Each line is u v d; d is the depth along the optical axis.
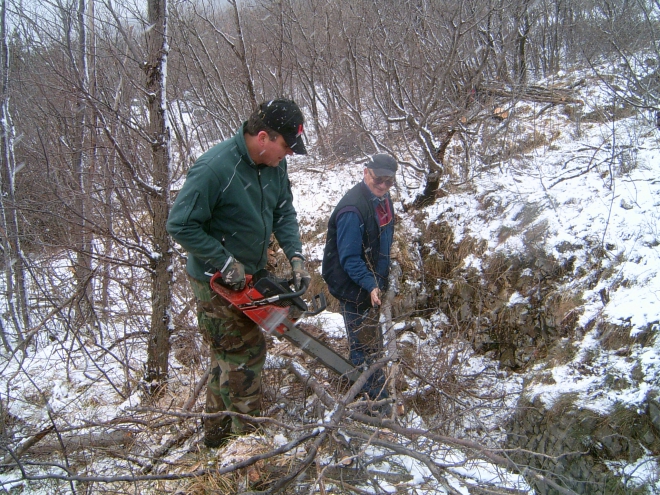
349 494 2.39
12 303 4.65
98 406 3.63
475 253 4.70
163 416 3.09
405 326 4.65
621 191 4.30
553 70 7.87
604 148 5.11
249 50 6.83
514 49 7.04
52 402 3.73
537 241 4.26
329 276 3.48
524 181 5.07
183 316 3.88
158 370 3.57
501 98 6.58
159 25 3.24
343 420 2.63
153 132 3.35
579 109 6.07
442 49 5.76
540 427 3.27
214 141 6.82
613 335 3.36
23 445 2.93
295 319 2.58
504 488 2.62
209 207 2.29
